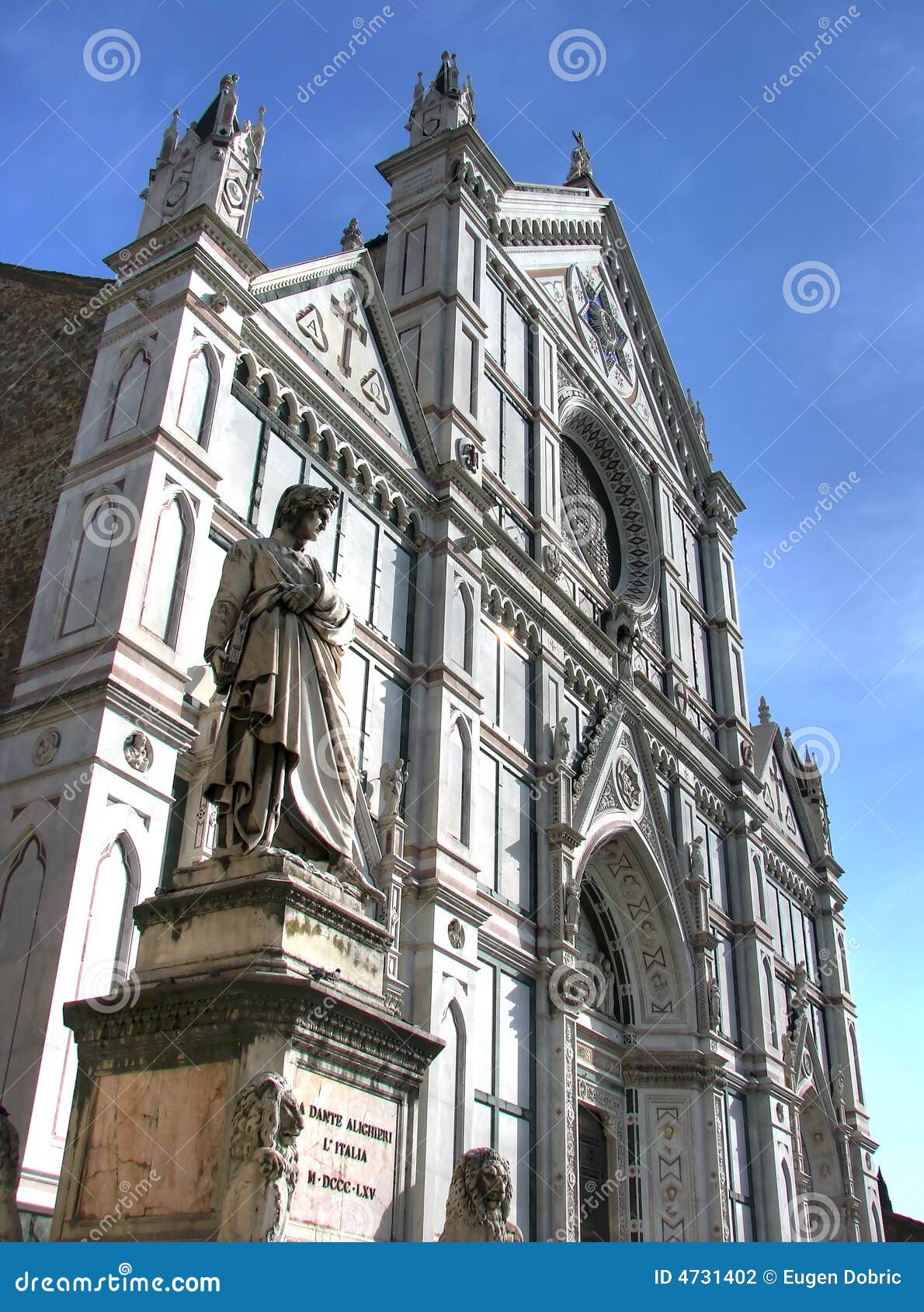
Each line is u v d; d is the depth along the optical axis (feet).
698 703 146.10
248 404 73.72
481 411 107.34
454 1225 31.53
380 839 74.08
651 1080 112.57
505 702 98.37
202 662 62.03
